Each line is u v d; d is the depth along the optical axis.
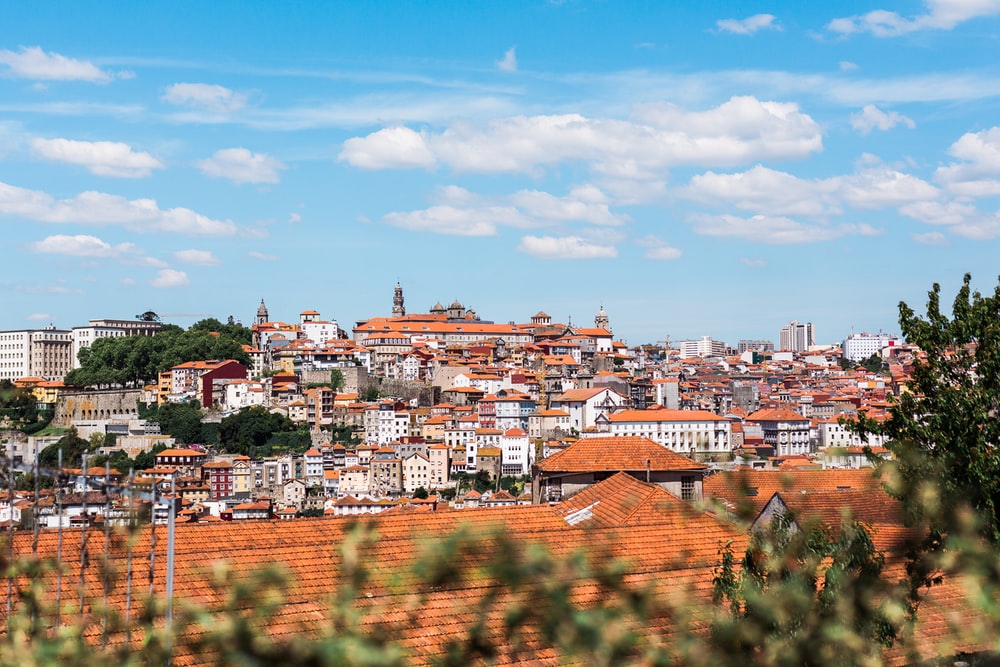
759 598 21.03
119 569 31.98
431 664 19.06
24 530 33.34
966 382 42.31
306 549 35.47
